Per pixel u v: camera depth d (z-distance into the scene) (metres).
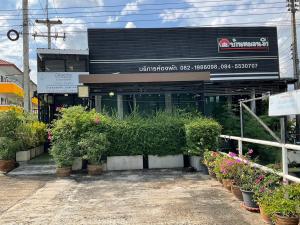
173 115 12.28
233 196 7.51
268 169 6.86
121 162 11.44
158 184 9.08
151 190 8.39
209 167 9.71
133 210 6.71
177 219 6.07
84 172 11.14
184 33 19.48
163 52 19.23
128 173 10.84
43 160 13.46
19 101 46.72
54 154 10.80
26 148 13.51
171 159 11.59
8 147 11.88
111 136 11.41
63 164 10.70
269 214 5.29
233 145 13.19
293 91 6.02
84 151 11.05
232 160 7.81
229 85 18.39
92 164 10.80
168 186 8.79
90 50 18.75
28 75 18.48
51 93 17.38
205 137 10.72
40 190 8.78
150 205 7.03
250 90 18.72
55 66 17.78
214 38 19.72
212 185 8.72
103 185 9.16
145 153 11.53
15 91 38.12
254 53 19.97
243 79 19.62
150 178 9.93
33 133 14.08
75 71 17.92
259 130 13.78
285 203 5.05
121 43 19.02
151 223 5.90
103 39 18.92
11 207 7.19
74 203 7.38
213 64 19.58
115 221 6.07
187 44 19.45
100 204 7.23
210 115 16.98
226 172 7.81
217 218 6.05
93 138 10.77
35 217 6.43
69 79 17.44
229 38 19.81
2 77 42.09
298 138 15.38
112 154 11.46
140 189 8.55
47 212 6.75
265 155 13.16
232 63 19.72
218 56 19.67
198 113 12.72
